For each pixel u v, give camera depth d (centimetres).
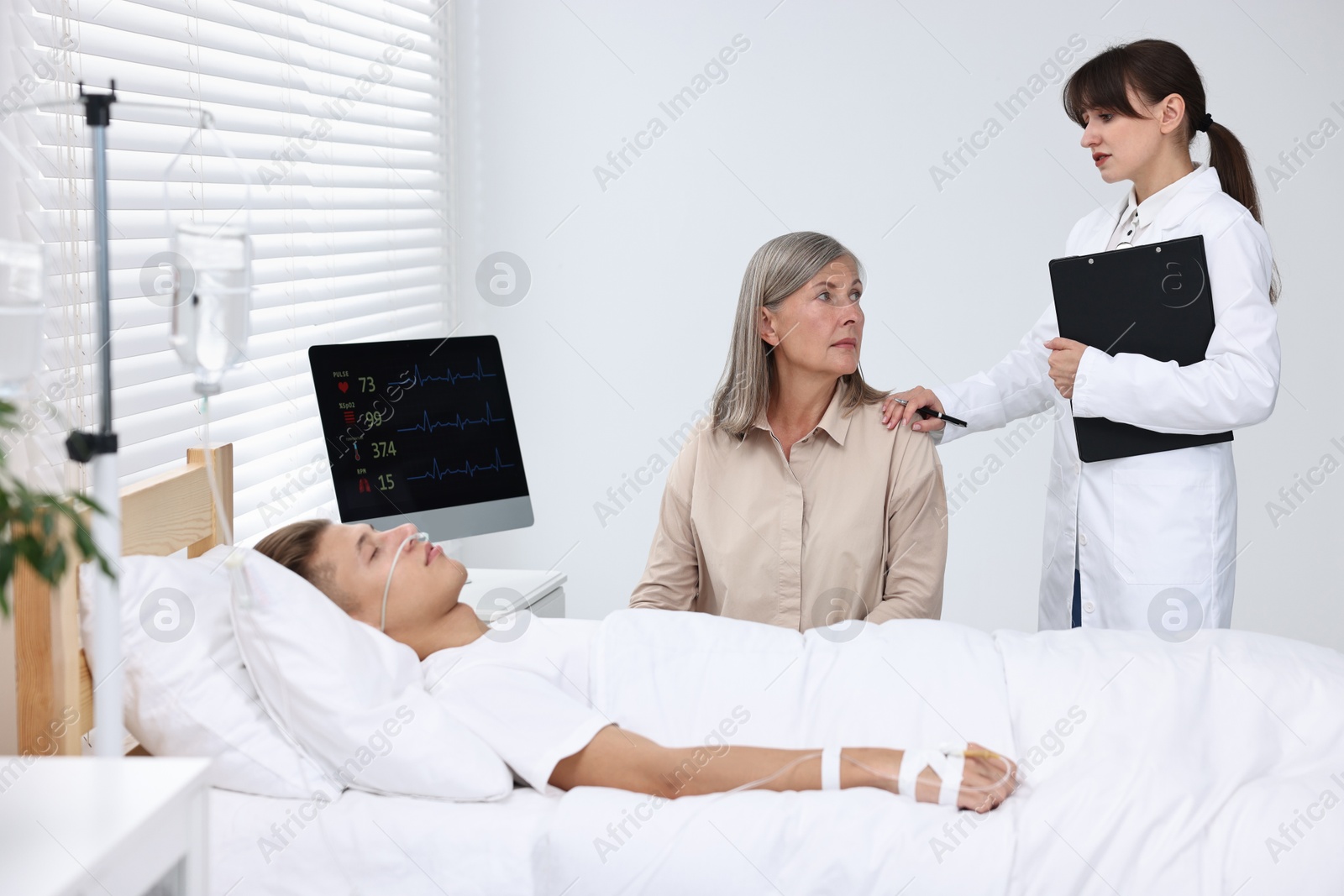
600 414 312
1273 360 169
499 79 305
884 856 108
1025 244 283
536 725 127
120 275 166
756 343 171
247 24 205
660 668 144
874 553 172
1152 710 125
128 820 83
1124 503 183
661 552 184
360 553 144
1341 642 279
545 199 307
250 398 211
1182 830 109
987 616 299
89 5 162
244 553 125
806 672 142
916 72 282
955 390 208
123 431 168
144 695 124
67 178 154
